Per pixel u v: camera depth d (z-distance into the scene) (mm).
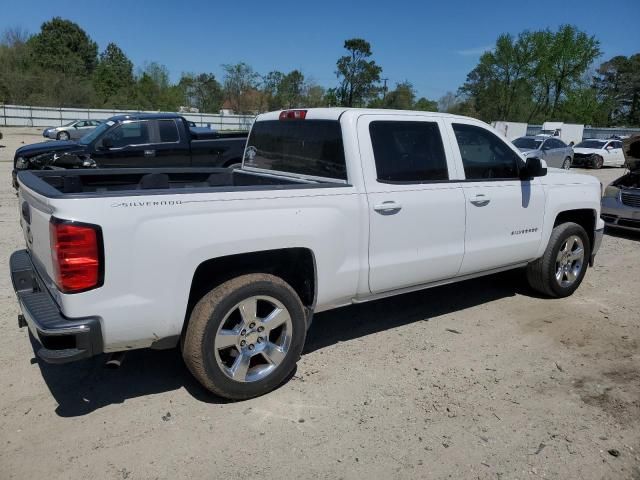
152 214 3012
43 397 3531
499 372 4039
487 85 68125
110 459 2924
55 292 3062
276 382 3631
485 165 4793
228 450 3027
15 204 10023
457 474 2879
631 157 9727
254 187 3426
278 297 3525
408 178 4191
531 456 3045
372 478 2832
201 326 3258
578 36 62375
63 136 34031
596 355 4379
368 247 3953
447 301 5598
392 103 67625
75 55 81438
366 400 3590
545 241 5355
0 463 2865
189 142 10625
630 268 7262
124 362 4059
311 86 58281
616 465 2986
